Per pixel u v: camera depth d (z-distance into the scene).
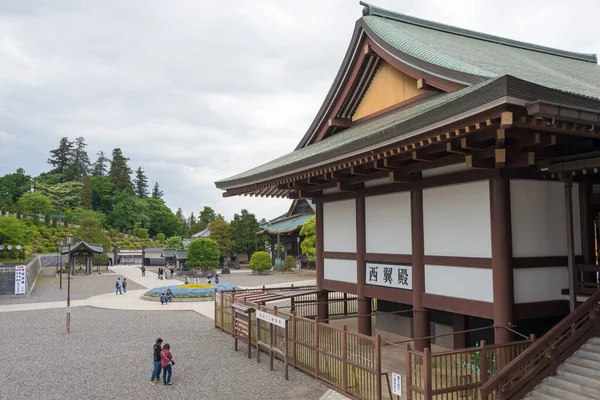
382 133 9.92
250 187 17.94
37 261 62.47
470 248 11.75
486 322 14.97
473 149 10.05
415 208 13.51
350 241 17.28
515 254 11.16
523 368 9.50
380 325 20.20
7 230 55.28
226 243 77.19
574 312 10.16
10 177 126.81
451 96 11.10
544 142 9.70
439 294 12.70
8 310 31.16
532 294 11.32
